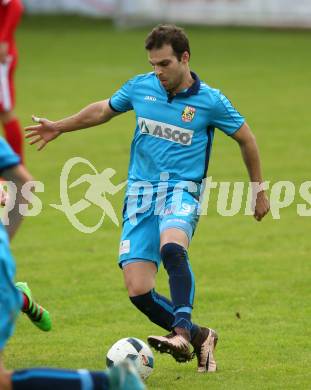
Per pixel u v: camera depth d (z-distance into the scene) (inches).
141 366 951.6
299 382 951.0
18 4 1747.0
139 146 1015.0
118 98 1039.0
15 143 1776.6
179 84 994.1
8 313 733.3
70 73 3732.8
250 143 1017.5
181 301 928.3
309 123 2760.8
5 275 732.7
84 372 706.8
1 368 717.3
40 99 3154.5
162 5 5083.7
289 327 1167.0
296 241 1640.0
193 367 1022.4
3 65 1734.7
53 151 2405.3
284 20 4918.8
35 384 695.7
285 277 1414.9
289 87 3388.3
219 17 5032.0
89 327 1184.2
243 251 1574.8
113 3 5216.5
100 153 2361.0
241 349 1079.0
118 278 1421.0
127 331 1163.9
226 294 1326.3
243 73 3690.9
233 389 928.3
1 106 1753.2
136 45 4483.3
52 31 4982.8
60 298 1315.2
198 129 999.6
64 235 1692.9
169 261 944.9
